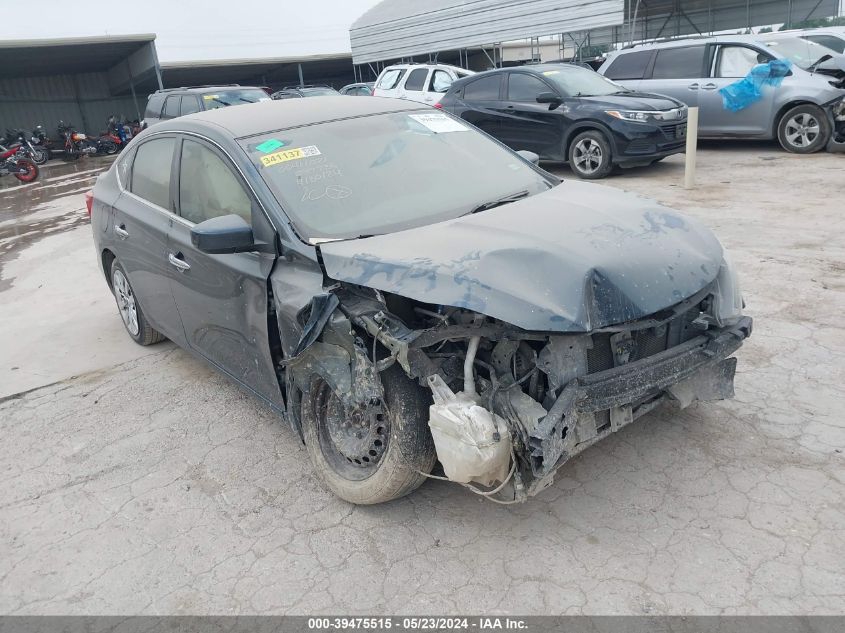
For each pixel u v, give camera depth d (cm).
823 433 331
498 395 256
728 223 710
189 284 381
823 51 1134
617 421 283
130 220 442
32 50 2411
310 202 325
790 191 827
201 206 372
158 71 2711
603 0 1570
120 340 553
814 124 1046
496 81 1128
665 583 252
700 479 306
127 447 386
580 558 268
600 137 1005
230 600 267
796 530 271
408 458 277
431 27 2045
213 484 344
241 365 364
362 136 374
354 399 278
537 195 350
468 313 272
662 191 901
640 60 1212
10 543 314
